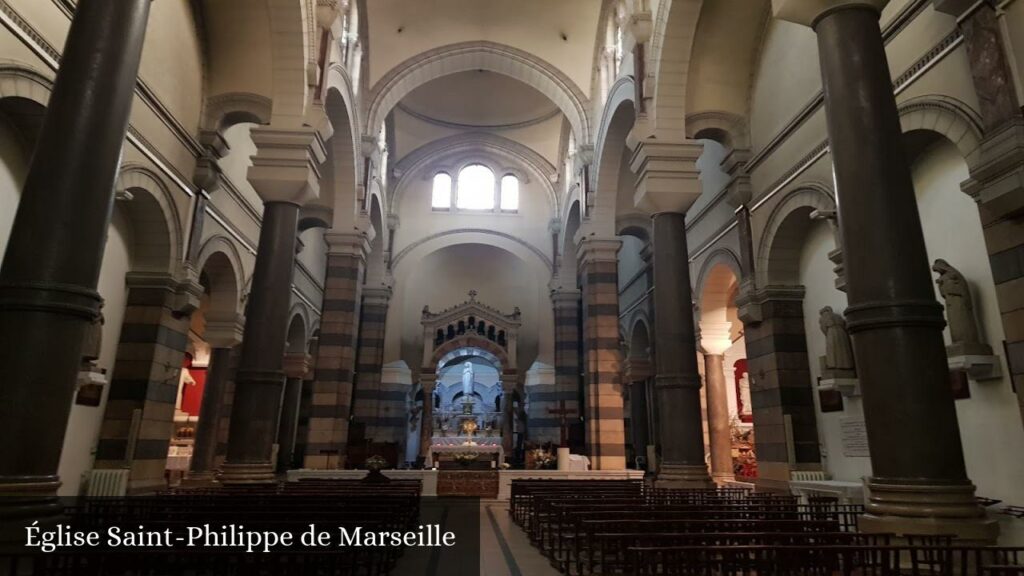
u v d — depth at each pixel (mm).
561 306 23000
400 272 24703
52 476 4320
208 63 11445
